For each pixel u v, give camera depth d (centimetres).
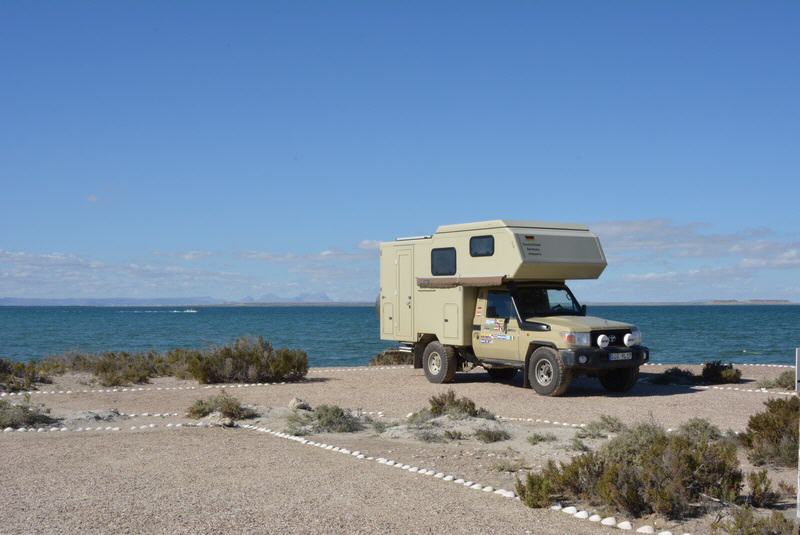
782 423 1007
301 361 2083
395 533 644
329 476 870
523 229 1745
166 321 10288
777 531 645
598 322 1691
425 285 1955
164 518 678
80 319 11456
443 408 1367
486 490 820
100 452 1018
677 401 1577
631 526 697
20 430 1217
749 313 14475
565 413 1427
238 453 1016
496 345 1794
